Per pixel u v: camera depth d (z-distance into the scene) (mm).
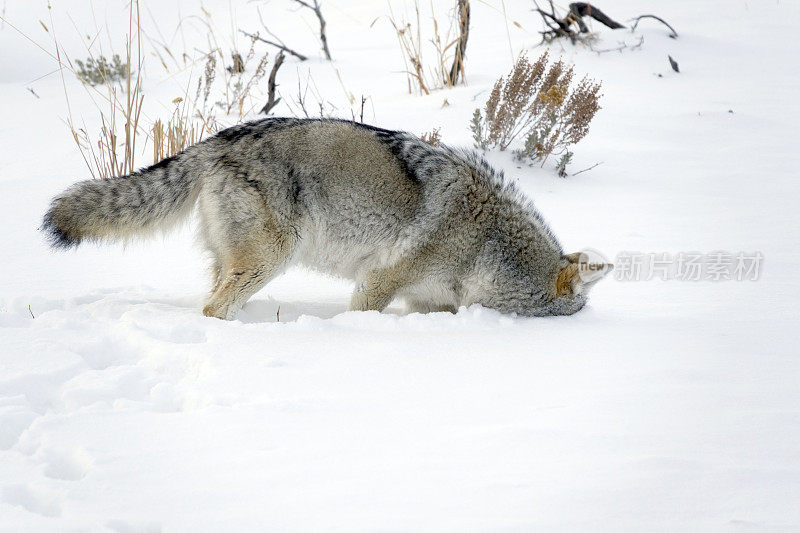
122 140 26953
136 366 10445
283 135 13906
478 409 8992
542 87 24625
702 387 9438
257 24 52875
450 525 6242
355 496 6785
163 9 56656
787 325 12219
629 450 7645
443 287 14422
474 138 24250
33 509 6891
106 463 7488
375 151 14047
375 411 8922
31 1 55031
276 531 6219
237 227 13695
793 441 7758
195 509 6609
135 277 16594
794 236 17953
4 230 19281
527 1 53531
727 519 6277
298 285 16859
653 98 31609
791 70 36062
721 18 46125
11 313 12703
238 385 9789
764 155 25266
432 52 42344
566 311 14023
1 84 37281
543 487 6875
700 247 17375
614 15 46938
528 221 14328
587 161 24906
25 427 8539
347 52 43531
